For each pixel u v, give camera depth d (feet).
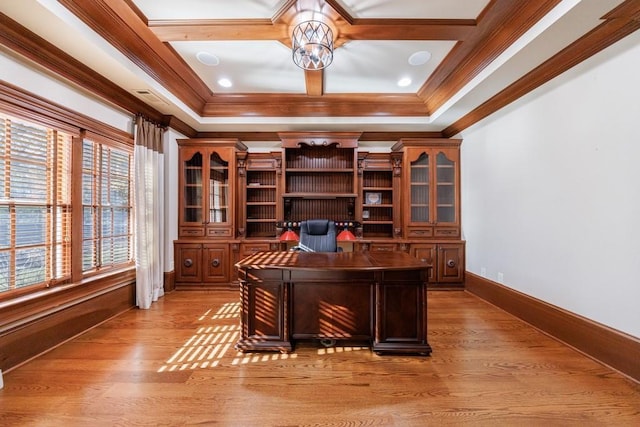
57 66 7.71
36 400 5.84
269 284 7.89
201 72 10.88
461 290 13.98
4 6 5.93
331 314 8.04
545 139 8.95
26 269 7.63
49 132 8.23
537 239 9.34
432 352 7.85
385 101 13.32
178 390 6.21
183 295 13.07
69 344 8.26
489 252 12.03
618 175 6.75
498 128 11.34
